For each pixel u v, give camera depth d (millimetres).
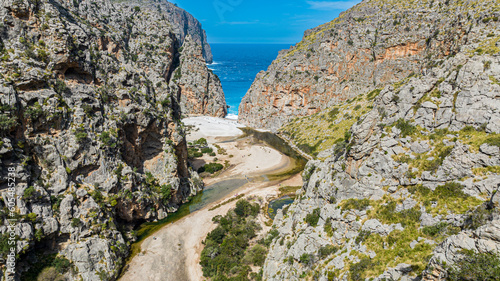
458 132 32406
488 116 30766
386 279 27609
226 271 51469
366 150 37406
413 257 27844
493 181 27578
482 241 20641
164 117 78750
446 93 34312
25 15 53875
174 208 76750
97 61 65938
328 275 32750
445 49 98438
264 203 81375
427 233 28938
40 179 48906
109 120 63219
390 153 35562
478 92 31797
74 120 56062
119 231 58375
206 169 105500
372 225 32844
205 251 56969
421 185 32281
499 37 36125
